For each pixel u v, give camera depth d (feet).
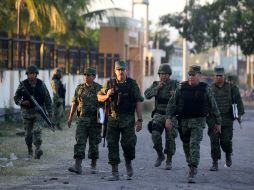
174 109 77.46
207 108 77.10
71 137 125.08
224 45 294.25
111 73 274.98
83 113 80.43
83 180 75.46
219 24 284.61
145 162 94.22
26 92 92.32
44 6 181.37
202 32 297.74
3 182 73.67
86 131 81.05
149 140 126.41
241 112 87.76
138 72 333.21
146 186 71.41
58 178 76.79
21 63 178.29
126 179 76.43
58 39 285.02
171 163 87.20
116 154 75.56
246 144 122.62
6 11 215.51
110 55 272.72
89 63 246.47
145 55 331.98
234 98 87.15
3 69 163.53
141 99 74.95
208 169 88.02
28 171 82.23
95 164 82.58
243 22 277.64
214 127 80.28
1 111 159.84
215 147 86.28
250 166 92.12
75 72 232.12
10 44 169.17
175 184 73.51
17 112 152.97
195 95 76.18
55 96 136.87
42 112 92.73
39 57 193.57
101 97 75.36
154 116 88.12
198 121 76.07
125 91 74.49
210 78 323.57
